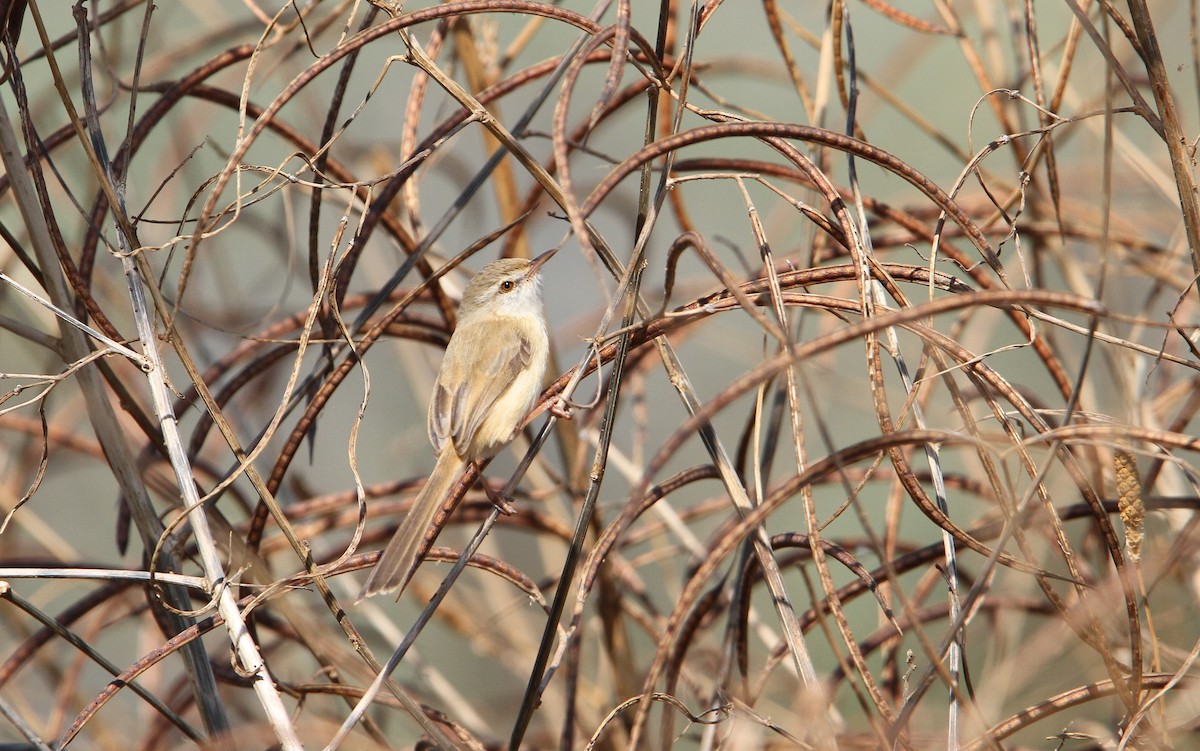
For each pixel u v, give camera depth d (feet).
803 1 47.75
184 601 25.55
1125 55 35.22
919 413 23.56
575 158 44.98
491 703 39.86
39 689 40.45
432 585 38.86
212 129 50.98
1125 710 23.80
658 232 54.19
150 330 22.95
